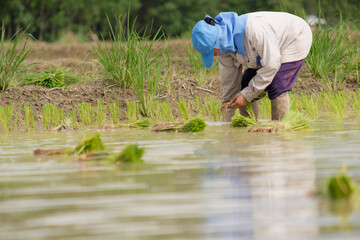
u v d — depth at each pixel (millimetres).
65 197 5109
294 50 11906
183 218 4328
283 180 5582
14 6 60906
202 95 17875
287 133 10109
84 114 14203
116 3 63562
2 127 12812
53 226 4203
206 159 7113
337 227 4004
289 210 4473
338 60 20156
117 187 5477
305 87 19203
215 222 4211
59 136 10977
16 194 5301
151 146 8656
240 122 11703
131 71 16828
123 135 10648
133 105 15102
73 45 34344
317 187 5215
